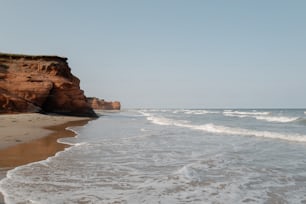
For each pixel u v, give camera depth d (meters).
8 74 44.12
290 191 7.46
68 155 12.07
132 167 10.02
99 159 11.39
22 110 41.44
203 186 7.80
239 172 9.50
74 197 6.59
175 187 7.64
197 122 38.78
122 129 26.72
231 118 50.94
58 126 28.06
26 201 6.17
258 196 7.02
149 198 6.70
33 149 13.26
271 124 33.94
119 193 7.01
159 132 23.89
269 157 12.25
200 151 13.83
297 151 13.92
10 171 8.91
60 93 47.53
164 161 11.20
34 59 48.78
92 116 53.50
